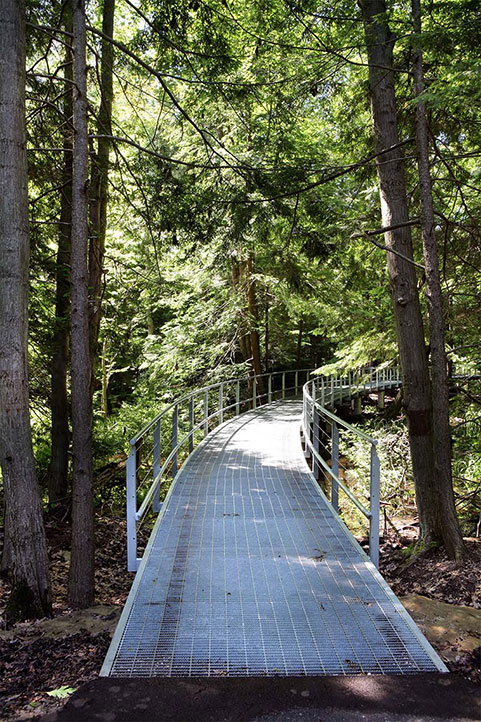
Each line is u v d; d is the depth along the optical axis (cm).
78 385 530
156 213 782
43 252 818
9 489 457
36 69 877
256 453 995
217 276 1750
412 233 798
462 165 822
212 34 731
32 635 390
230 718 269
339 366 1097
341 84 749
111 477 1024
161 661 326
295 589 425
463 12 561
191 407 991
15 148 454
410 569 583
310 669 318
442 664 322
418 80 572
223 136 1185
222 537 544
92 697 288
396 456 949
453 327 827
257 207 762
